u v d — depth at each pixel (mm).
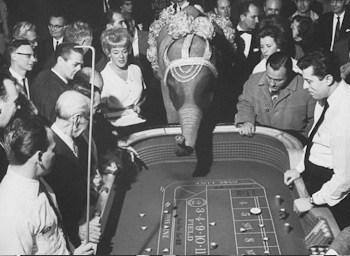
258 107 6719
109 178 6344
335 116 5793
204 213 5832
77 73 6469
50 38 6520
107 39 6680
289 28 6555
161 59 6406
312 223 5426
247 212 5781
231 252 5207
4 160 5902
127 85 6746
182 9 6559
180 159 6816
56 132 6113
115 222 5805
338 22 6430
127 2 6551
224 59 6531
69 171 6098
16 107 6039
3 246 5535
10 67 6133
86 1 6555
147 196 6219
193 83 6305
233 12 6543
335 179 5648
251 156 6758
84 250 5309
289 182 6062
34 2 6434
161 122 6797
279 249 5168
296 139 6523
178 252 5281
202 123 6680
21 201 5664
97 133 6590
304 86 6559
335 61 5887
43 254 5645
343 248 4957
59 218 5855
